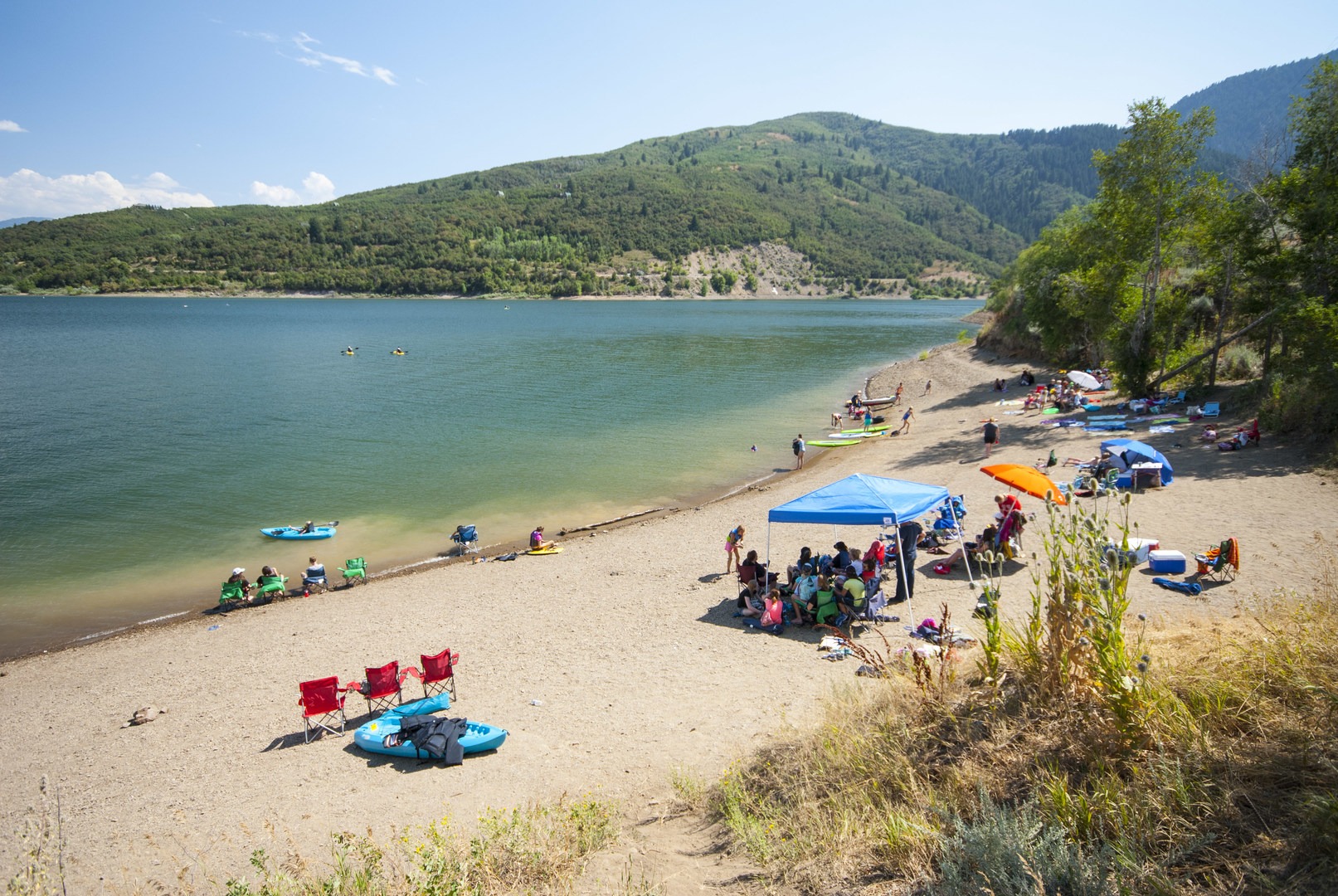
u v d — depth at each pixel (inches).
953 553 665.0
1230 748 185.6
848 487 599.2
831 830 232.1
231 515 1022.4
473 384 2257.6
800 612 587.2
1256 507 681.0
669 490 1122.0
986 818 180.9
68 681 608.1
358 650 632.4
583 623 642.8
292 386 2226.9
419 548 898.1
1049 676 237.8
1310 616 256.7
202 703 555.8
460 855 268.5
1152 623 346.9
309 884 270.1
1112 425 1131.9
